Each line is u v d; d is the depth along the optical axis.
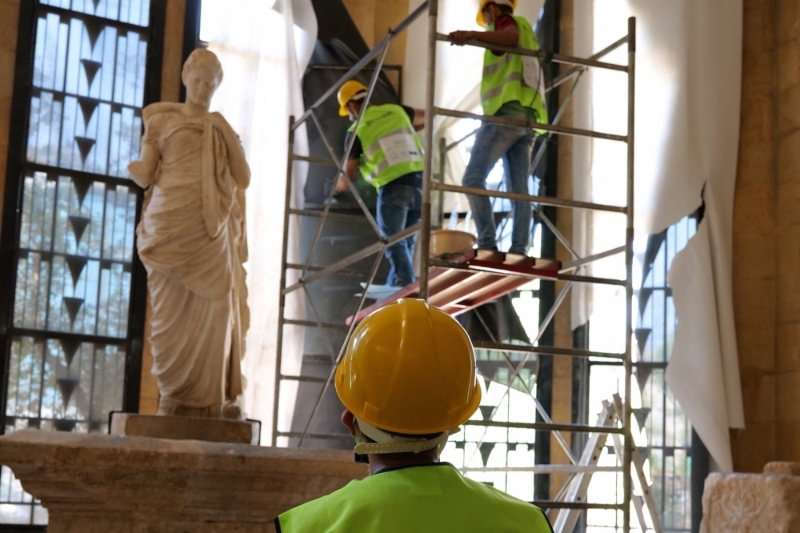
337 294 8.78
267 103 8.77
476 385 2.01
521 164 5.65
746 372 8.38
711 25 8.50
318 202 8.86
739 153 8.62
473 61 8.88
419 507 1.73
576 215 8.70
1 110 8.12
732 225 8.49
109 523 4.36
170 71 8.74
